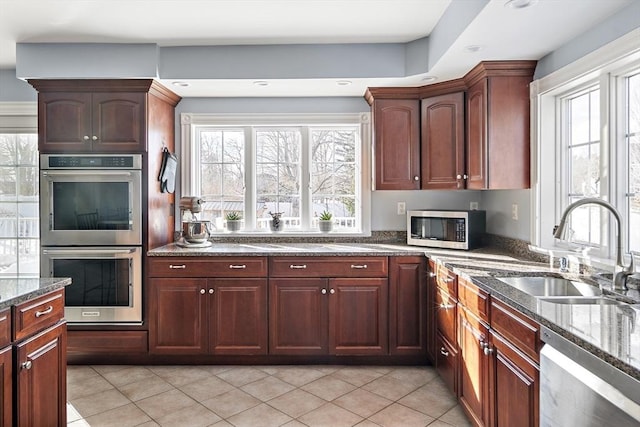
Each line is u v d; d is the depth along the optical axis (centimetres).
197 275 322
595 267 220
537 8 201
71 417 248
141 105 324
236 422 243
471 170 312
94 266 325
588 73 226
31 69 312
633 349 116
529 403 164
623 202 218
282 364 327
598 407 117
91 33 296
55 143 324
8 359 172
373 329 321
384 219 382
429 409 257
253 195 390
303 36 303
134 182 324
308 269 320
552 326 142
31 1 250
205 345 322
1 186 369
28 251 371
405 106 345
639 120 209
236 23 280
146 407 260
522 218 299
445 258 287
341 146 392
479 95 298
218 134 393
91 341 324
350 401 268
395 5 255
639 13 190
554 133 277
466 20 225
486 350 205
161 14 267
